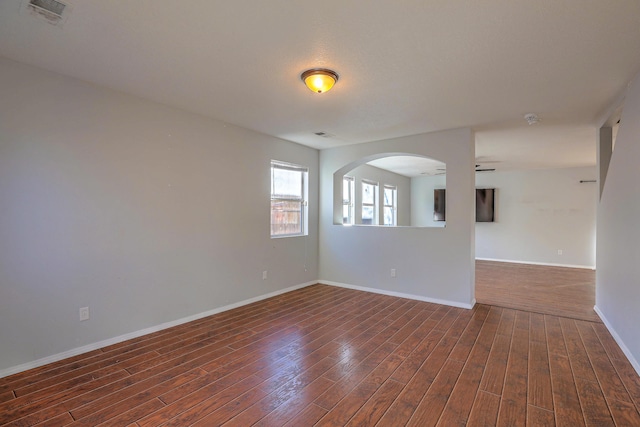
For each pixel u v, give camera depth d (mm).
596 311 4047
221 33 2051
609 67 2465
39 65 2516
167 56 2359
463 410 2049
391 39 2104
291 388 2301
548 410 2047
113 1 1741
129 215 3123
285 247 4969
